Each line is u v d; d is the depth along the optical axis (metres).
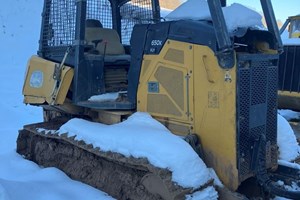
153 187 3.13
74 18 4.14
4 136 6.13
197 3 3.57
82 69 4.09
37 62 4.54
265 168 3.25
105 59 4.32
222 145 3.12
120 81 4.51
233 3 3.31
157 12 4.71
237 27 3.10
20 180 4.13
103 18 5.09
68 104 4.35
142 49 3.64
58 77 4.12
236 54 2.99
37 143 4.84
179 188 2.90
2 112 7.60
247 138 3.17
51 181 4.04
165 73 3.46
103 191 3.77
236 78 3.00
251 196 3.41
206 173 3.06
